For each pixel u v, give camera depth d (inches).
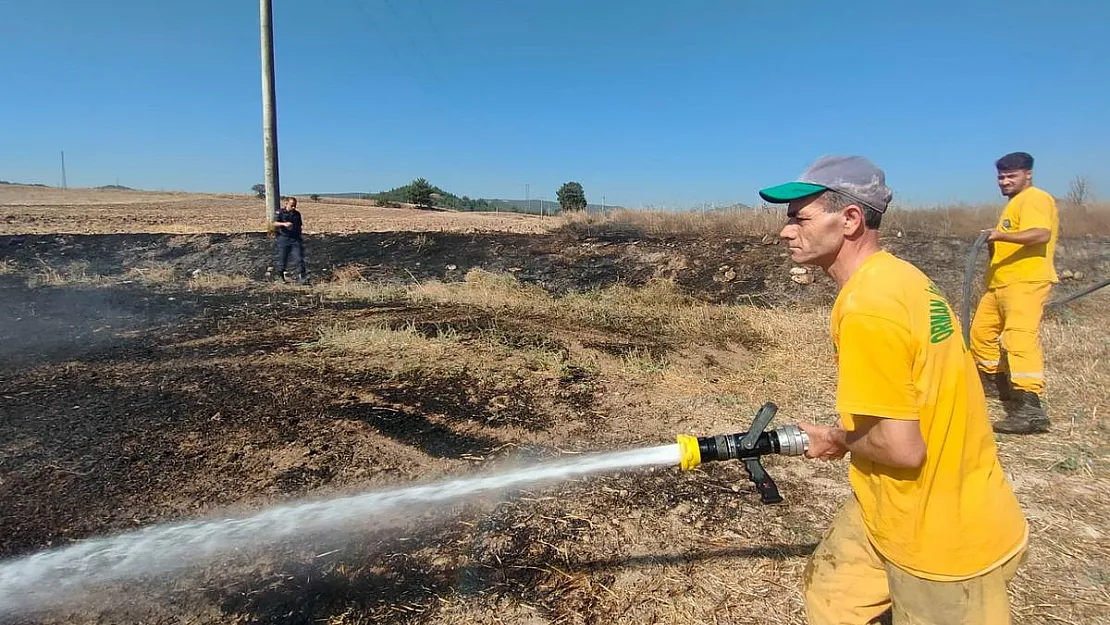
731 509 126.4
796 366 223.9
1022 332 163.8
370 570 106.9
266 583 103.7
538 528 119.2
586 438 161.8
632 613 97.0
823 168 65.1
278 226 413.1
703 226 507.5
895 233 430.0
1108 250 356.5
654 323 286.8
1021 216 163.3
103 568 106.6
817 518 123.3
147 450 146.7
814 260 67.3
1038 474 141.3
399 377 198.5
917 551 62.2
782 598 100.3
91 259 466.9
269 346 233.6
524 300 333.4
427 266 438.0
